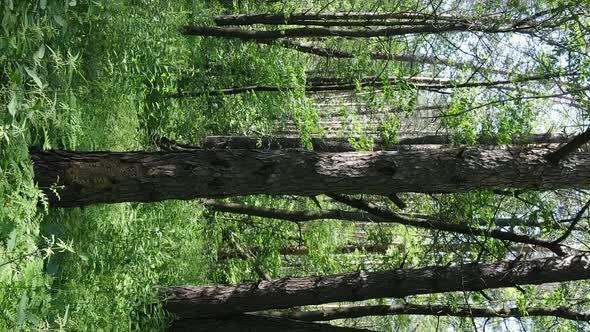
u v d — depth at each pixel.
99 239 6.66
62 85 4.99
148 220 7.91
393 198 6.43
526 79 7.43
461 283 7.07
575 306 7.87
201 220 10.71
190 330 7.59
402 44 10.84
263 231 12.58
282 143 9.59
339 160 5.71
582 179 6.08
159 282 8.18
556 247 7.25
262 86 10.34
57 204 5.07
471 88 8.16
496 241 7.91
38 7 4.35
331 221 12.48
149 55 7.83
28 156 4.23
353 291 7.21
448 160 5.85
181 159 5.32
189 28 9.52
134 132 7.79
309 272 14.25
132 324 7.31
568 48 6.86
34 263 3.72
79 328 5.57
